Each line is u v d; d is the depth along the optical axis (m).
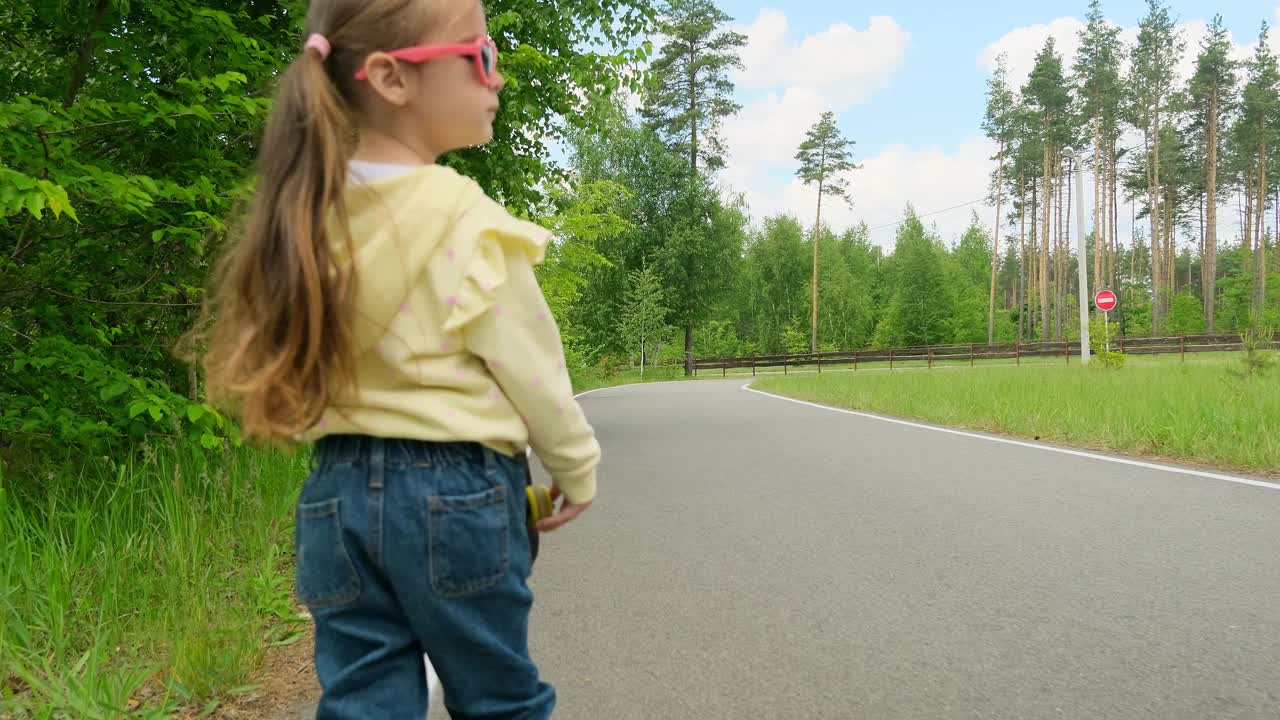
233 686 2.96
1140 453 8.58
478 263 1.21
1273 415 9.10
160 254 5.93
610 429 12.70
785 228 73.94
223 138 5.92
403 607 1.23
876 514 5.90
